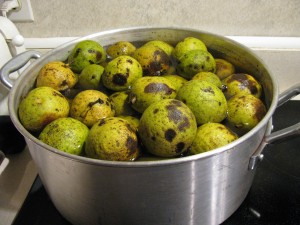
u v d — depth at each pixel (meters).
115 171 0.22
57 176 0.25
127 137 0.25
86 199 0.26
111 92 0.34
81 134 0.27
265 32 0.42
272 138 0.26
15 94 0.29
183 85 0.30
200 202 0.26
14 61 0.32
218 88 0.30
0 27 0.37
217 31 0.42
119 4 0.41
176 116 0.25
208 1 0.40
